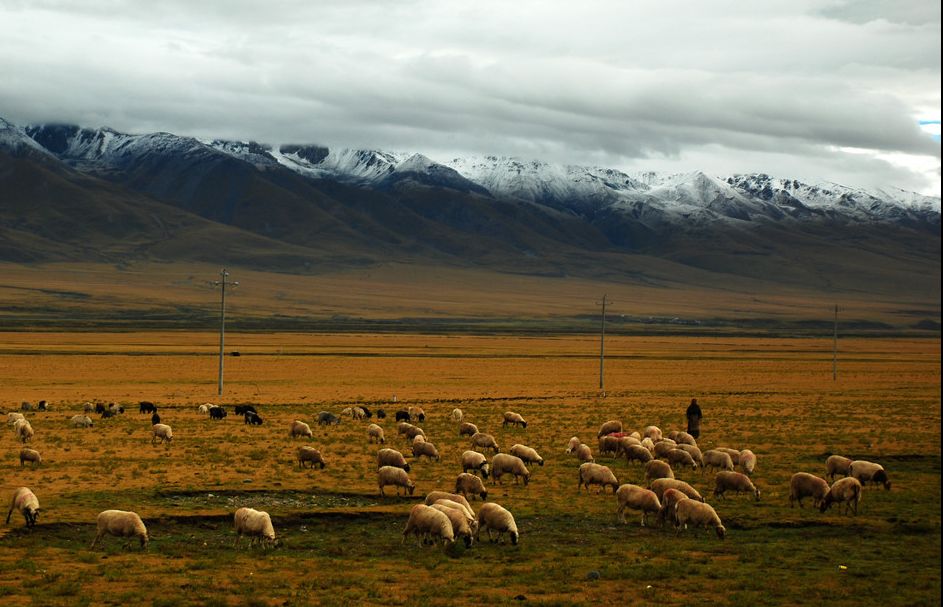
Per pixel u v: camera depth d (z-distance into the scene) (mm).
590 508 40375
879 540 35469
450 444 59688
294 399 90938
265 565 30984
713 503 41531
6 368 122500
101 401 86500
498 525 34344
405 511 39156
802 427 70125
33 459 49125
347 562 31562
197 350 165000
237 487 43375
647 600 27609
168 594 27375
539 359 156375
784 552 33469
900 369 141875
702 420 74625
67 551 32156
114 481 44562
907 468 52844
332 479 46312
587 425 71375
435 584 28844
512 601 27141
